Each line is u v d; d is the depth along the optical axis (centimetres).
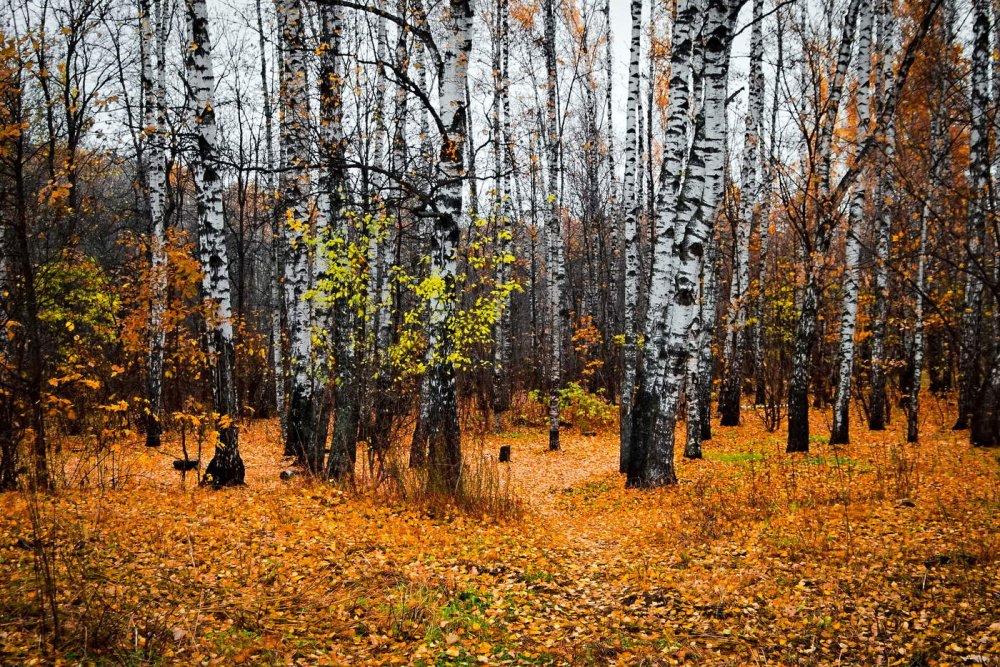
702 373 1755
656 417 1106
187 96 1115
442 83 1045
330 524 806
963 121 1035
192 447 1455
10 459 839
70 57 1280
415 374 1189
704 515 874
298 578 607
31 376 823
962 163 1419
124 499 865
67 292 1288
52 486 875
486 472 1041
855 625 496
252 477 1122
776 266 2220
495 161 2041
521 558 730
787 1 993
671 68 1095
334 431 1088
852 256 1412
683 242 1053
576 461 1602
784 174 1350
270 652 436
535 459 1639
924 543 655
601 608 580
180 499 891
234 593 555
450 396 1044
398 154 1370
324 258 1097
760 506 883
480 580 642
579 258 3425
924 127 1386
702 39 1191
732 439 1716
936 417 1827
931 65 1124
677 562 702
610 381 2616
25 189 936
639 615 558
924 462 1092
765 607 552
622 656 471
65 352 1228
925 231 1487
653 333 1127
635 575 663
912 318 1762
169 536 701
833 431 1444
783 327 2216
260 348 2109
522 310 3947
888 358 1905
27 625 427
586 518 983
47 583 415
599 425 2156
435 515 906
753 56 1634
